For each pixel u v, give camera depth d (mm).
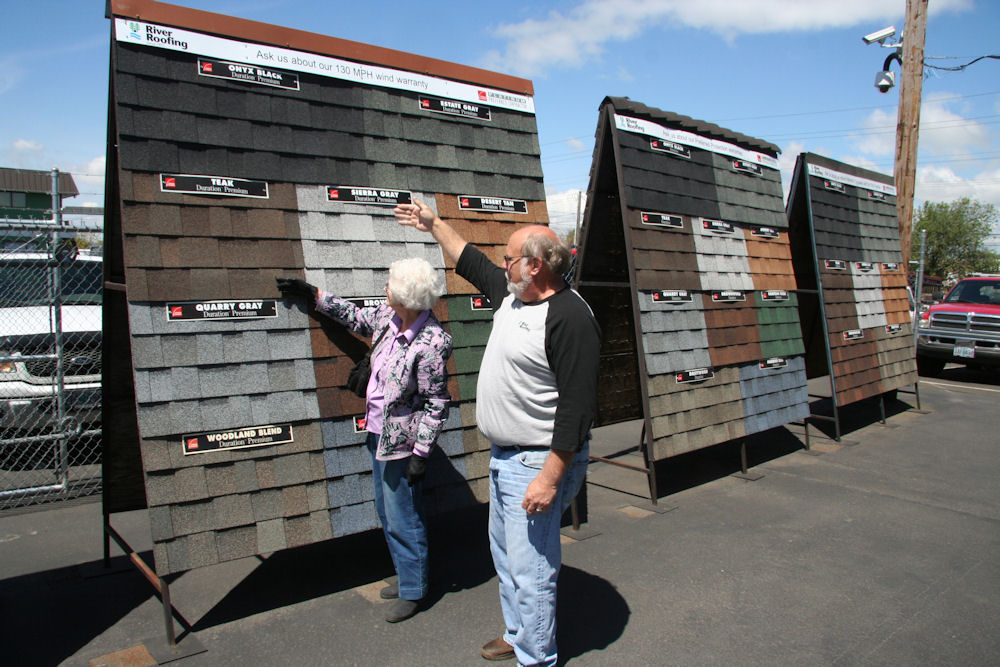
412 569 3336
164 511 3066
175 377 3170
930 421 8523
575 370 2533
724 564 4055
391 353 3268
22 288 5949
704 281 5879
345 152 3900
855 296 8180
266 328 3453
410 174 4156
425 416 3213
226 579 3855
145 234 3174
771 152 7332
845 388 7512
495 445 2818
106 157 3430
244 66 3592
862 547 4324
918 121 10961
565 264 2656
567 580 3840
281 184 3639
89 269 7035
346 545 4387
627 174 5309
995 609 3484
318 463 3512
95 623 3322
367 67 4082
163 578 3057
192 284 3271
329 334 3645
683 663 2975
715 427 5672
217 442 3236
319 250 3701
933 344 12844
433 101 4359
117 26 3219
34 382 5668
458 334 4215
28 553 4266
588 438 2811
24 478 5887
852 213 8594
